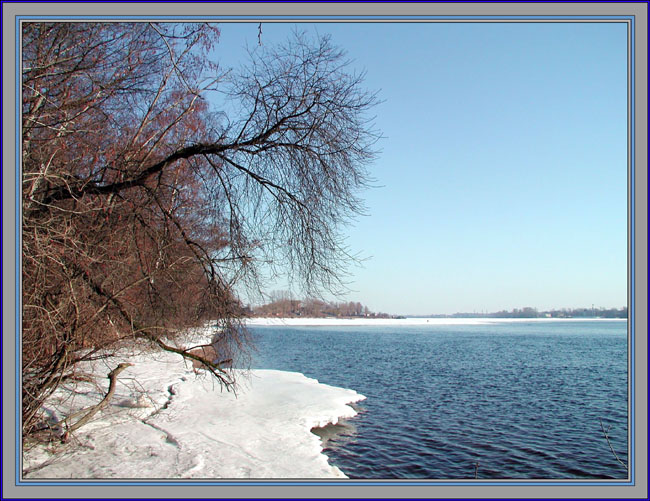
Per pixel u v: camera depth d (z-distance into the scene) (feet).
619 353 121.39
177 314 28.14
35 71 23.71
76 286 23.79
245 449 27.53
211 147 25.52
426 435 37.93
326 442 34.53
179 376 51.55
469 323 523.70
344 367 85.71
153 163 29.32
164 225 27.09
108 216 25.36
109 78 27.61
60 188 24.20
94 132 25.84
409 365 89.66
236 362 27.99
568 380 70.74
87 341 25.82
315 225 26.12
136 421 31.83
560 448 35.35
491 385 64.95
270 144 25.36
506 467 31.14
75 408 32.04
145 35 28.84
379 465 30.48
